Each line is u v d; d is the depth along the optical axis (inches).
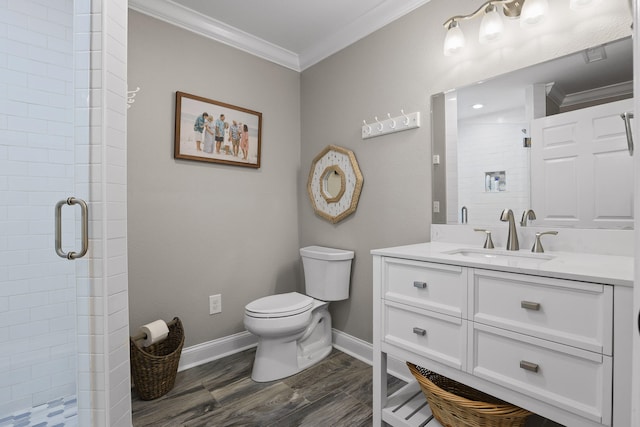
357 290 87.0
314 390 69.7
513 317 40.0
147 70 75.2
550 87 54.7
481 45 62.9
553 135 54.4
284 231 102.1
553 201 54.5
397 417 53.6
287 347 75.5
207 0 76.3
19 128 61.3
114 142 46.1
